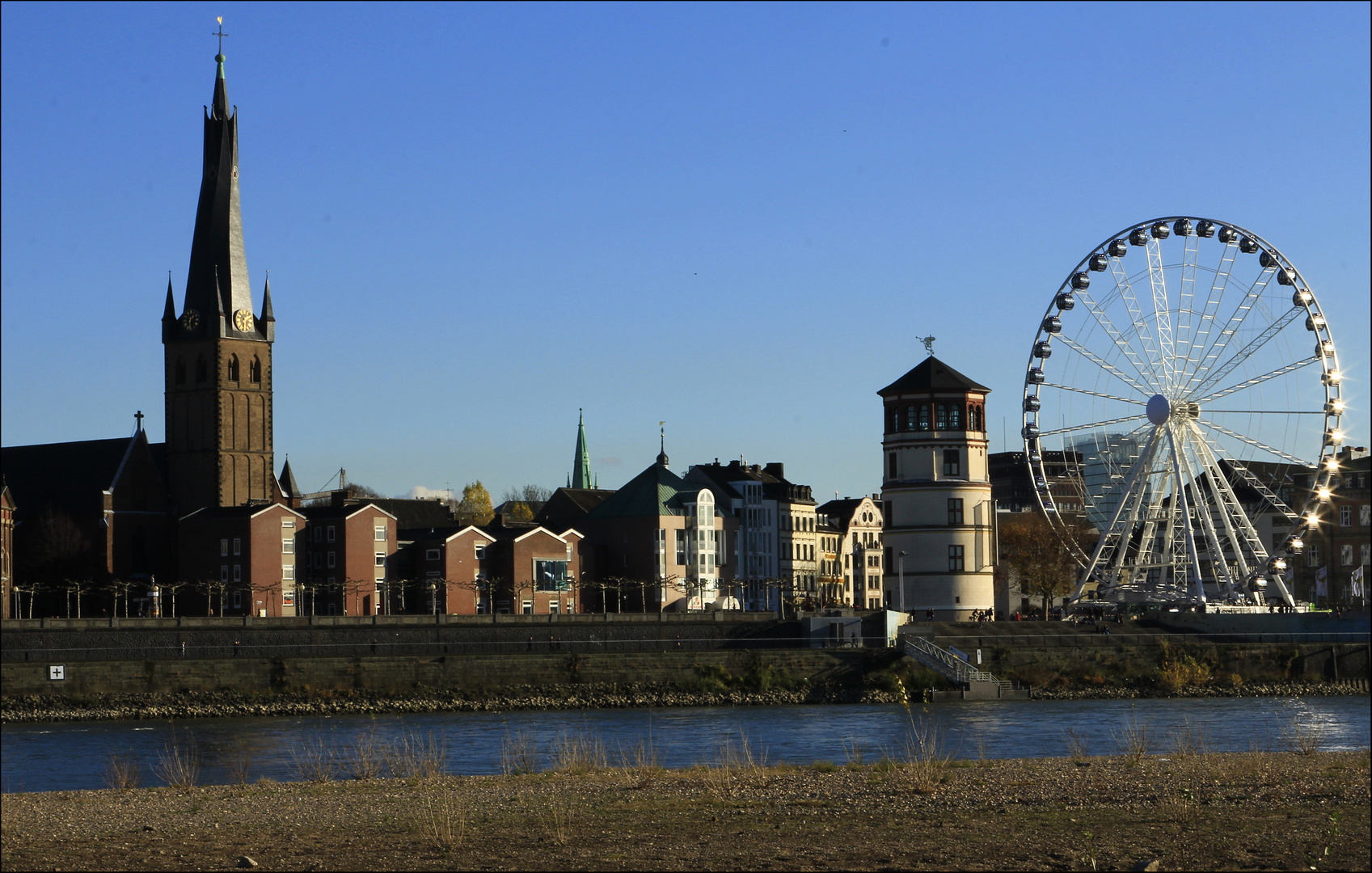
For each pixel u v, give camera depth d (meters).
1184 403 158.62
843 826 58.03
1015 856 51.72
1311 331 156.12
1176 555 163.62
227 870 49.62
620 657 147.00
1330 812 61.44
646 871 49.22
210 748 106.56
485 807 64.38
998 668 152.25
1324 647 155.00
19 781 89.94
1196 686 150.75
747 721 124.56
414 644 147.00
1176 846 53.69
